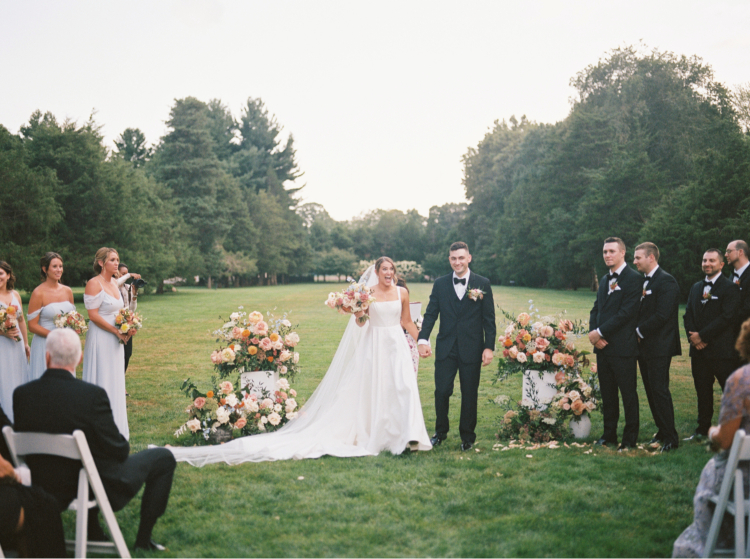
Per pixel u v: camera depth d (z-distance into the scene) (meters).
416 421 5.18
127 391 8.18
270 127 90.75
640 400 7.64
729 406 2.85
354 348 5.96
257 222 76.75
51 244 27.70
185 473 4.65
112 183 32.56
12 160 26.03
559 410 5.74
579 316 19.31
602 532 3.46
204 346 12.88
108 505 2.98
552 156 48.03
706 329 5.42
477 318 5.57
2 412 3.29
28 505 2.85
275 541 3.36
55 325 5.52
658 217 31.61
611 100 43.44
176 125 55.28
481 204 72.25
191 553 3.23
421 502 3.98
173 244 43.72
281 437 5.53
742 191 27.78
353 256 105.00
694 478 4.39
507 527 3.53
